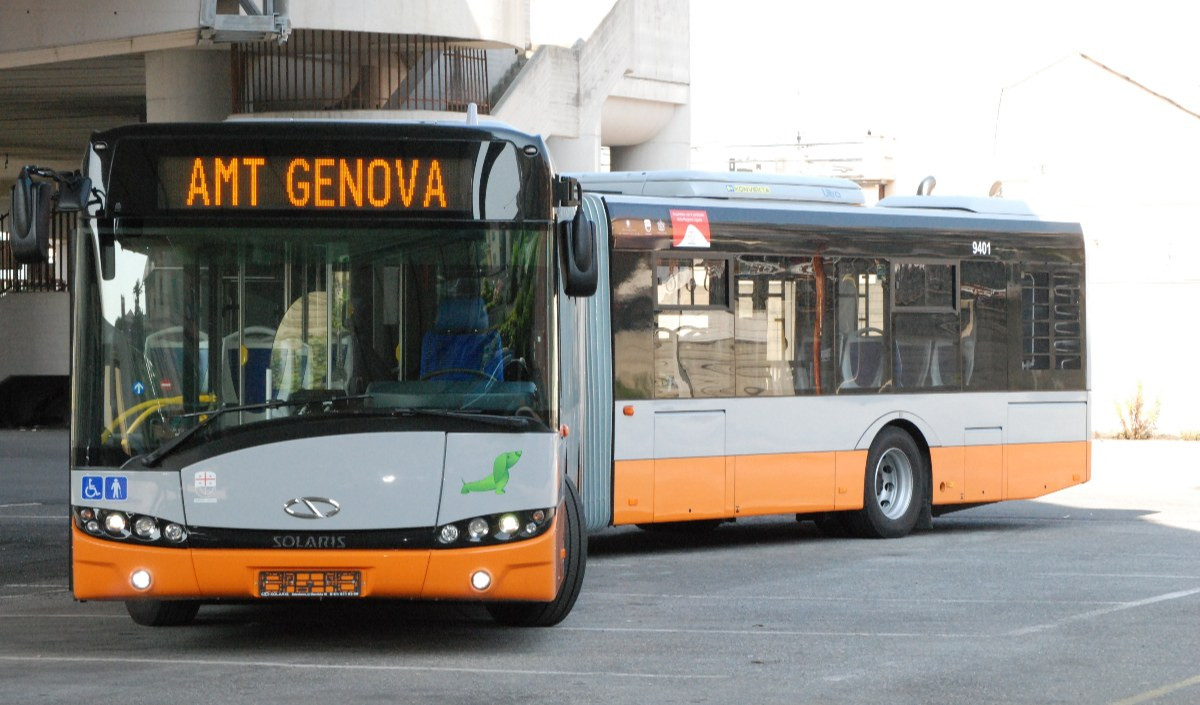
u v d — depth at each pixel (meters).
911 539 19.42
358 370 10.53
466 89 34.66
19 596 14.62
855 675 10.31
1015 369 20.55
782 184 18.66
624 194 17.66
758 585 15.03
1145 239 45.34
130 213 10.61
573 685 9.89
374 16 31.03
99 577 10.39
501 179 10.81
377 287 10.63
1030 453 20.66
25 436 38.19
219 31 27.55
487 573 10.43
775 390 18.12
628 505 16.83
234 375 10.50
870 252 19.09
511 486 10.52
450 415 10.48
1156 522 22.09
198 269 10.59
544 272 10.81
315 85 32.59
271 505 10.33
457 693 9.58
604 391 16.66
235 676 10.13
